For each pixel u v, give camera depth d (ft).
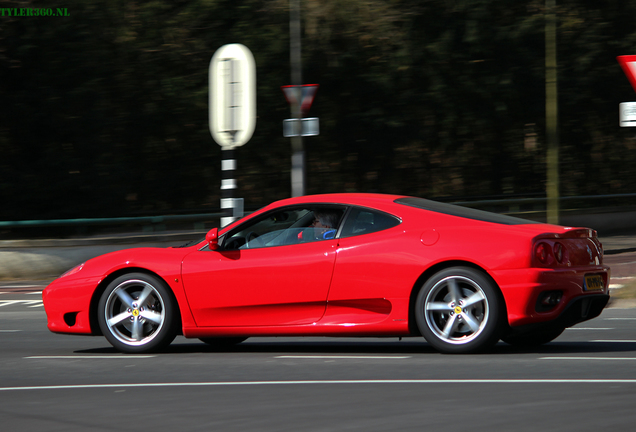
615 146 219.00
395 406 36.42
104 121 167.84
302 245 54.03
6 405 39.09
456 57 196.54
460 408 35.70
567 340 60.70
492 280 50.14
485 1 193.16
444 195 209.97
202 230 151.23
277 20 186.29
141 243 141.49
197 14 184.75
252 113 94.48
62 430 33.47
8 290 117.60
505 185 214.07
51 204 166.40
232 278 54.39
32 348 64.03
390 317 51.80
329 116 197.47
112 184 170.19
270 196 195.52
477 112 201.77
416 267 51.16
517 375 44.04
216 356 54.70
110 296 56.54
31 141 164.14
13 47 154.51
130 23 176.76
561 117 212.64
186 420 34.65
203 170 193.06
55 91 160.86
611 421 32.99
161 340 55.72
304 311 53.52
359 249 52.60
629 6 207.10
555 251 50.60
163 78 183.01
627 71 72.02
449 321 50.93
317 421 33.78
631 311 81.10
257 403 37.86
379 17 186.19
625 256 142.00
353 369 47.32
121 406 38.01
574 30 200.95
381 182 206.69
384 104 197.57
